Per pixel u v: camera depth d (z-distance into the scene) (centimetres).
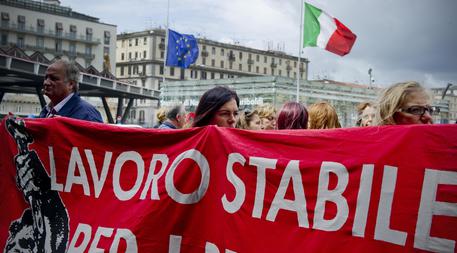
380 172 270
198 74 12762
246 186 319
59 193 405
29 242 420
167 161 358
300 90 3866
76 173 399
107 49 11019
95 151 391
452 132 251
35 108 8969
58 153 409
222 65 13175
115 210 373
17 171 433
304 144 301
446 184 250
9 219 436
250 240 311
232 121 388
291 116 455
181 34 2655
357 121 587
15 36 9988
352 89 4097
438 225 250
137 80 12306
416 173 258
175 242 344
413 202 258
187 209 342
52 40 10350
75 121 403
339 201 282
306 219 292
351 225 276
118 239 363
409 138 263
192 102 4238
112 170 382
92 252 374
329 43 1889
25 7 10006
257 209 312
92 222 381
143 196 362
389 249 262
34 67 3997
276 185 307
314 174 293
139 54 12388
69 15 10494
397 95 315
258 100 3850
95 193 387
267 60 14062
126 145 378
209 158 339
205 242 332
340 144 288
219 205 329
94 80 4700
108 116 5672
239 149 325
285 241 298
